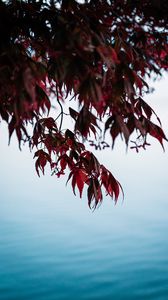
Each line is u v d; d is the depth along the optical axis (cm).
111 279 667
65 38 93
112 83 112
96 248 895
